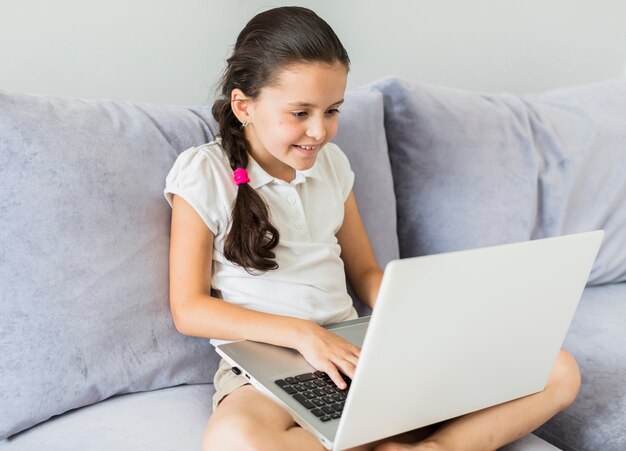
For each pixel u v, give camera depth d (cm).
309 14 104
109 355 97
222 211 107
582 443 110
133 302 100
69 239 94
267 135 105
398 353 73
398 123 146
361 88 152
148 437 90
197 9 157
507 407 95
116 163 101
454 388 83
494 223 149
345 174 126
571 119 168
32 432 92
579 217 163
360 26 185
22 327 90
